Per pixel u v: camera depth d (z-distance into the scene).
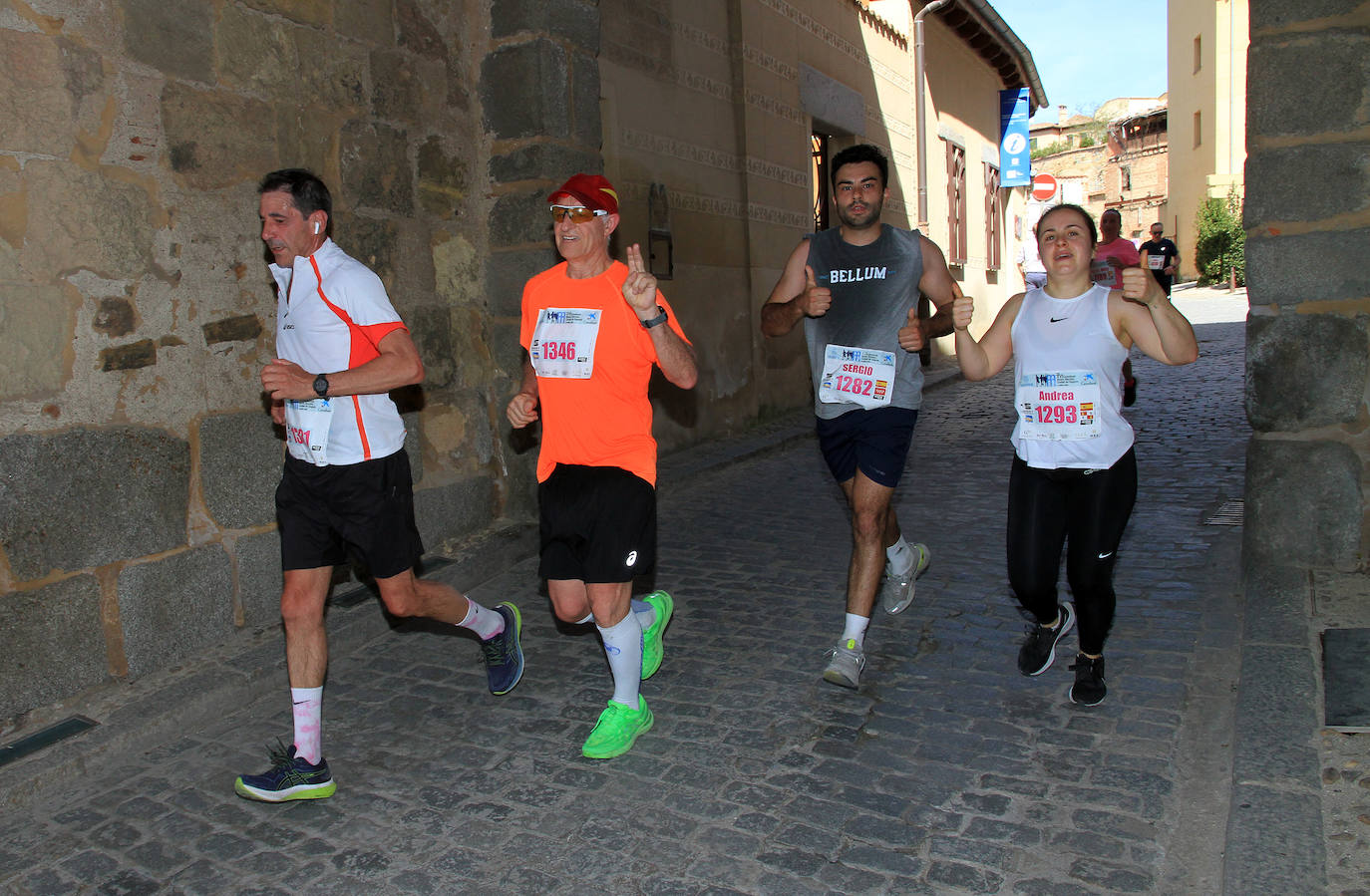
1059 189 22.44
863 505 3.73
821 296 3.65
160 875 2.79
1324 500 4.50
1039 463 3.41
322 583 3.29
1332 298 4.40
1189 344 3.17
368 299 3.19
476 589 5.28
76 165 3.66
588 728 3.61
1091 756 3.20
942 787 3.07
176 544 4.06
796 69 10.62
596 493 3.27
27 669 3.54
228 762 3.46
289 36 4.52
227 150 4.23
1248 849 2.56
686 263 8.75
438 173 5.45
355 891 2.69
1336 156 4.31
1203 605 4.43
